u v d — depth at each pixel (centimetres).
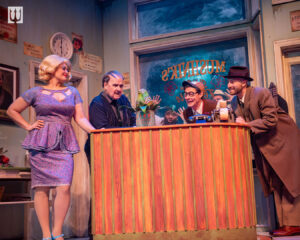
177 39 578
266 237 354
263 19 488
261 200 401
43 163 296
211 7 571
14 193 431
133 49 602
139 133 249
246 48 558
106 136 252
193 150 245
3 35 452
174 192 241
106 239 242
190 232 238
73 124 567
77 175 552
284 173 350
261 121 340
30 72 479
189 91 350
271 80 477
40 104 303
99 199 247
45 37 514
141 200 243
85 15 592
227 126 252
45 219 296
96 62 603
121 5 619
